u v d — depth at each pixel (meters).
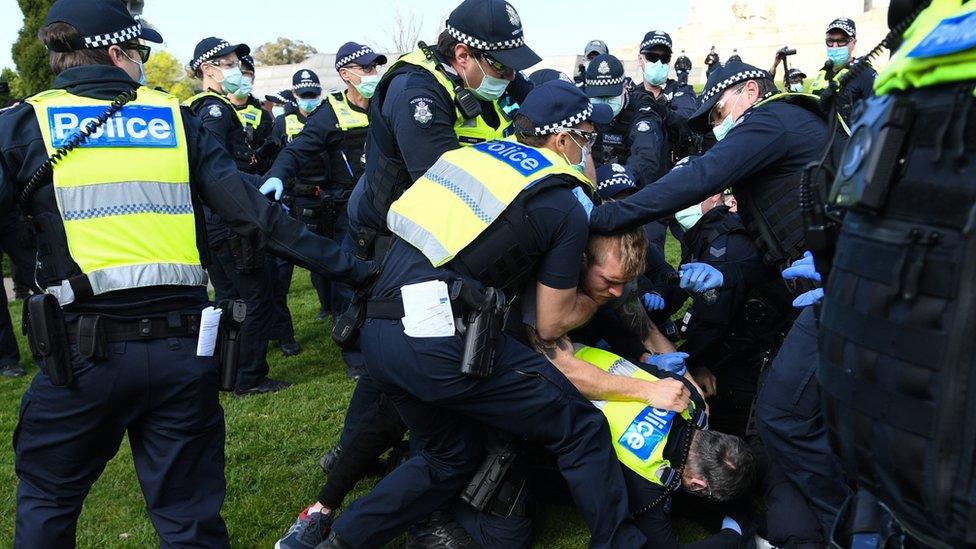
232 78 5.71
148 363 2.38
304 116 8.29
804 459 2.66
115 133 2.41
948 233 1.33
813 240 1.80
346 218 5.81
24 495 2.44
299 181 5.81
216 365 2.56
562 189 2.59
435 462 2.76
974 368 1.30
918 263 1.35
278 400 4.81
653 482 2.72
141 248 2.40
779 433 2.68
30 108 2.39
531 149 2.70
